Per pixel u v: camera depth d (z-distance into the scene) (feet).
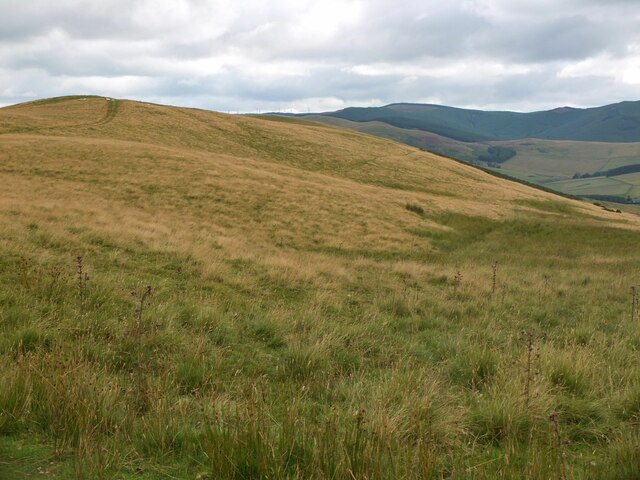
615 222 179.83
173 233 65.00
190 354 22.41
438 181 220.02
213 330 27.96
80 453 13.43
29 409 15.69
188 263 46.34
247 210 114.73
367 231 113.09
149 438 14.83
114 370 20.83
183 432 15.33
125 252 47.52
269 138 251.80
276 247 86.63
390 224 122.83
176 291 36.60
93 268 39.09
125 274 39.04
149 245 51.08
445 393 20.34
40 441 14.58
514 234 135.95
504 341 31.55
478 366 23.61
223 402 17.33
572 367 22.77
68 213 64.59
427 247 107.14
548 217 170.09
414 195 172.04
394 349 27.73
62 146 147.64
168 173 133.49
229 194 123.34
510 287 55.62
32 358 18.71
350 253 95.25
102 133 202.90
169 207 107.96
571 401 19.57
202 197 118.62
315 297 39.88
